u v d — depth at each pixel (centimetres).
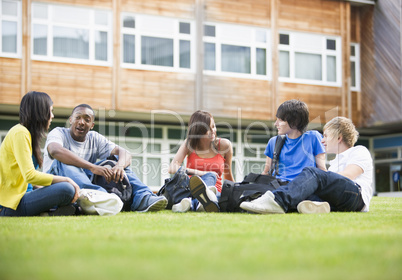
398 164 1361
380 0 1212
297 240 157
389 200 605
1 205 301
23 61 987
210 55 1133
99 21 1048
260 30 1164
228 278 95
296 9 1189
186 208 331
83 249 139
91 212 310
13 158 301
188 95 1102
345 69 1220
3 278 99
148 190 345
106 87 1046
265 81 1162
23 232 188
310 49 1205
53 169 342
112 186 339
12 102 981
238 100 1141
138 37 1080
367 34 1243
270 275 98
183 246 143
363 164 333
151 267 108
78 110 350
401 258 121
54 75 1012
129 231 188
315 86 1205
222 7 1133
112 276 98
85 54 1037
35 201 297
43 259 123
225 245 145
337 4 1220
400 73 1165
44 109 306
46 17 1014
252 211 298
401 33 1159
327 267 108
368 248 138
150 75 1079
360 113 1251
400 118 1165
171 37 1102
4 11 982
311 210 297
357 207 319
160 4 1091
